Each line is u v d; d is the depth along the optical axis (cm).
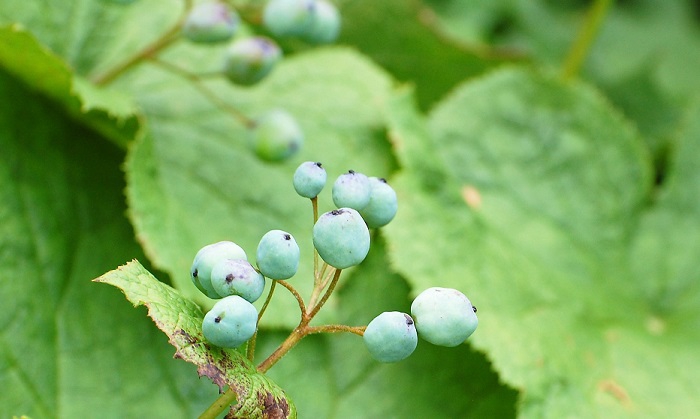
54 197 58
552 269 62
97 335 57
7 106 58
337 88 67
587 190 68
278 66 67
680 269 66
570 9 103
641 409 57
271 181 61
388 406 58
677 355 60
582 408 57
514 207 65
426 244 59
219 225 60
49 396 55
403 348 47
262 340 58
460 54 77
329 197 62
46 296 57
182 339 47
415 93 80
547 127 68
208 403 57
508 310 59
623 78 88
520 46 98
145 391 56
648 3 106
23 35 56
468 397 58
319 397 58
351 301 60
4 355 55
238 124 62
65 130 59
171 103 62
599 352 59
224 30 57
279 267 47
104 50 62
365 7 76
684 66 100
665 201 69
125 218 59
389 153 65
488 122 68
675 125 84
